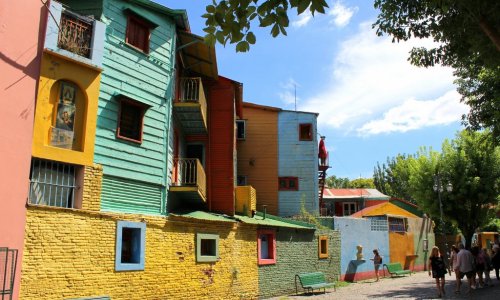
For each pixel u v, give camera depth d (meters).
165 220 12.83
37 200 10.52
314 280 18.73
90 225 10.73
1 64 9.31
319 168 29.56
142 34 14.59
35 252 9.47
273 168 28.95
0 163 8.99
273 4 4.95
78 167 11.49
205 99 18.89
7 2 9.61
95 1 13.31
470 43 11.19
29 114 9.83
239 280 15.74
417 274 29.20
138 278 11.75
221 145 19.80
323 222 23.56
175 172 17.20
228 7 5.19
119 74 13.38
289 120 29.47
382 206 34.56
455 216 32.97
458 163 31.88
